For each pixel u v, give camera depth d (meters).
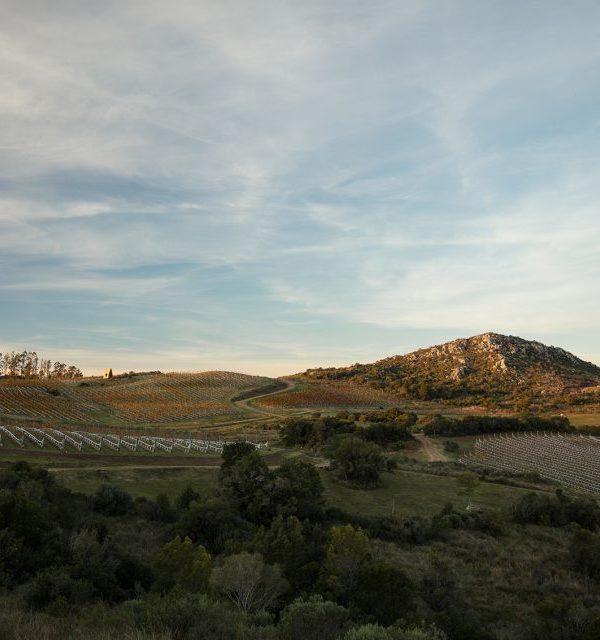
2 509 25.22
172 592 15.55
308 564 26.72
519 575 38.56
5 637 11.14
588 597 34.28
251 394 191.25
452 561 41.03
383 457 77.56
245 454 58.00
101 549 24.27
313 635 13.40
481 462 98.44
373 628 12.70
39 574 18.89
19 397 126.62
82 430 91.38
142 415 133.88
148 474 58.25
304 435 106.19
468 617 28.44
